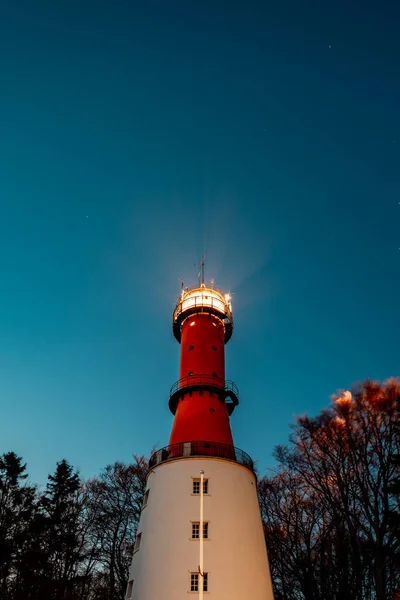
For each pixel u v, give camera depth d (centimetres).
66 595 4309
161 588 2853
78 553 4556
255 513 3350
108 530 4900
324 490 3694
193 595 2794
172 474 3325
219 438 3503
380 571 3047
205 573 2859
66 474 4828
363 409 3591
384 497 3278
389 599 3197
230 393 3847
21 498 4369
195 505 3139
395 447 3456
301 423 3912
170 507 3164
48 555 4188
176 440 3538
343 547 3678
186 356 4003
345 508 3403
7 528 4131
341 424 3688
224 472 3316
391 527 3250
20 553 4041
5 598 3847
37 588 3997
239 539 3056
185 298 4409
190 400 3706
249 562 3006
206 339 4047
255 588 2931
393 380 3628
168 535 3045
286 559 4253
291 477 4478
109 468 5225
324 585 3878
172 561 2928
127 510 4969
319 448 3794
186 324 4219
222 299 4425
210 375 3841
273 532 4416
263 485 4722
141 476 5131
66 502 4684
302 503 4353
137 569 3117
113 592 4528
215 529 3034
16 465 4466
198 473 3269
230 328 4425
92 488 5100
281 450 4112
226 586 2827
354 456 3484
